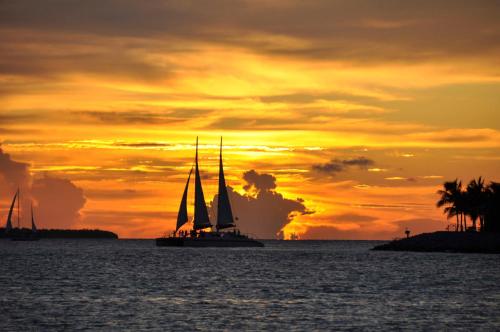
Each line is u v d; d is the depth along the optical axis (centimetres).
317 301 10256
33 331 7788
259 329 7931
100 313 8931
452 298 10706
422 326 8156
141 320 8425
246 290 11744
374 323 8319
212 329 7912
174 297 10625
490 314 9019
